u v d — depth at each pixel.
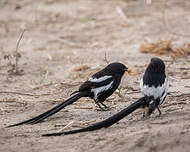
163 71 10.07
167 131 8.72
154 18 21.34
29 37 20.80
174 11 22.17
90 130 9.47
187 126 8.85
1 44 19.94
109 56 17.08
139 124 9.76
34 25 22.61
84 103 12.50
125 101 12.41
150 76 9.90
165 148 8.41
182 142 8.41
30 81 14.95
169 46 17.12
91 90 11.46
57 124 10.66
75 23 22.14
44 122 10.91
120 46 18.42
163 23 20.44
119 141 8.80
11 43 20.08
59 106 10.91
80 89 11.48
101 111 11.66
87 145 8.92
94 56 17.31
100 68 15.67
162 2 23.48
